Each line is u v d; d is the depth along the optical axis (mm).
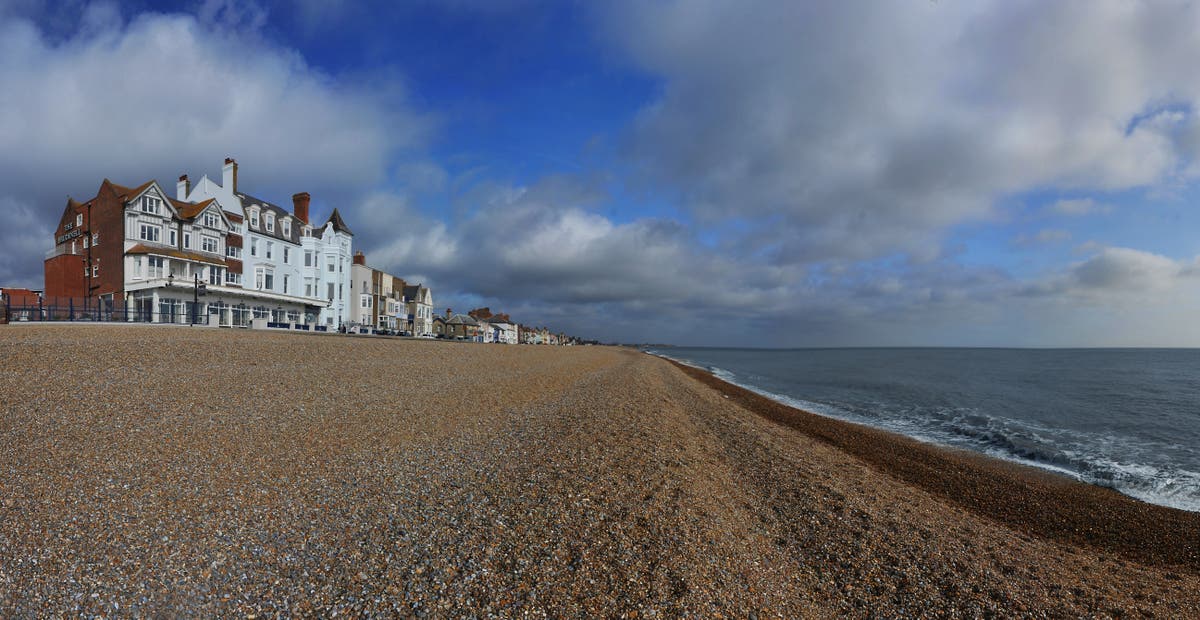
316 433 11750
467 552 6906
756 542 8273
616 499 9172
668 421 18031
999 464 16922
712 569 7039
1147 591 7746
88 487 7691
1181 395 36531
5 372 13477
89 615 5145
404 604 5723
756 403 30766
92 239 41938
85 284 42031
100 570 5809
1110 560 9289
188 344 20531
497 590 6105
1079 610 6820
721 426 19062
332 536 7078
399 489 8914
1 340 17078
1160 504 12961
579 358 54562
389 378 20438
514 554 6938
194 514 7262
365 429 12586
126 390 13227
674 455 12812
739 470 12758
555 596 6070
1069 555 9219
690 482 10641
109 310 33688
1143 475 15633
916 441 20734
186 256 40781
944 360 107125
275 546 6688
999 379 51906
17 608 5109
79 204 45875
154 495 7680
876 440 20188
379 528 7406
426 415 14875
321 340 29172
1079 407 30641
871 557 7980
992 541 9273
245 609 5469
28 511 6832
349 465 9914
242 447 10203
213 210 44250
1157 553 9891
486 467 10578
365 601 5730
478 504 8547
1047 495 13492
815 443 18266
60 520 6707
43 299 35656
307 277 55938
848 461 15547
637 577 6625
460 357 31719
